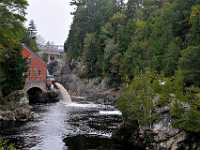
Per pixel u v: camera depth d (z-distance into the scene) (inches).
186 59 2073.1
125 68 3993.6
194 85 1934.1
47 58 6953.7
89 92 4837.6
